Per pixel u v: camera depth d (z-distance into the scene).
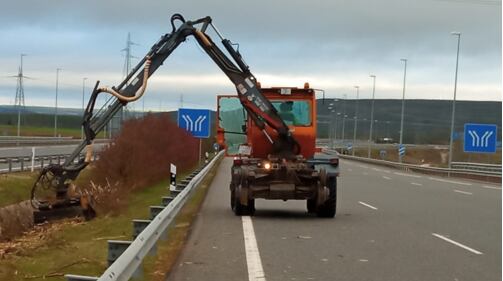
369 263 10.88
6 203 23.56
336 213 19.28
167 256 11.16
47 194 25.80
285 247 12.49
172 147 33.16
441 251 12.19
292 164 17.42
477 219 17.89
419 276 9.82
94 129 18.27
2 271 9.95
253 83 18.08
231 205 19.23
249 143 18.59
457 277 9.76
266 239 13.51
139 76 17.77
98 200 20.38
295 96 18.48
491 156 77.06
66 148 66.56
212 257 11.25
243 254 11.61
